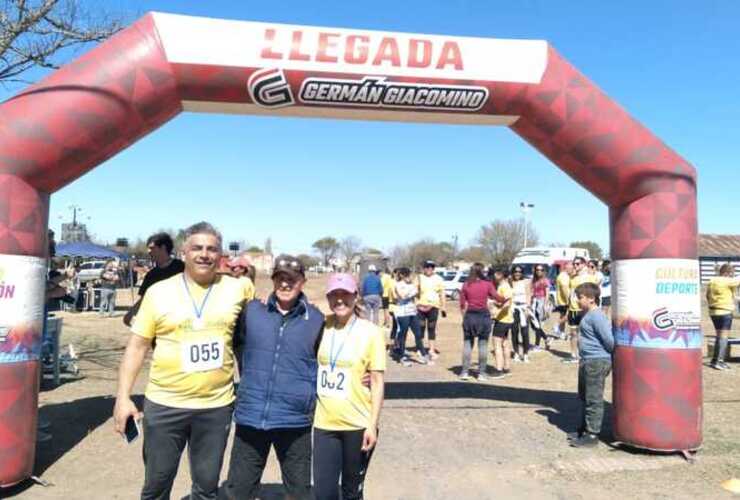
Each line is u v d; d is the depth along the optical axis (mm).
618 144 6148
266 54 5770
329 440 4027
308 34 5906
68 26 9062
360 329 4074
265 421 3809
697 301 6211
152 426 3746
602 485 5453
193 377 3725
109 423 7180
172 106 5824
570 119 6160
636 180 6168
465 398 8953
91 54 5465
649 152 6168
